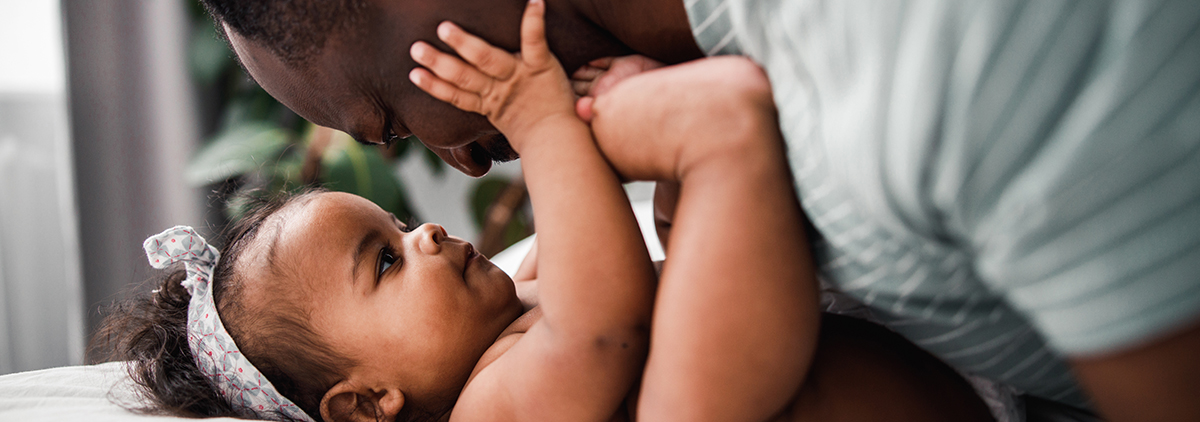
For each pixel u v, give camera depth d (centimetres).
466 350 99
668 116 51
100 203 239
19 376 104
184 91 248
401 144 246
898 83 36
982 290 47
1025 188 34
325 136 220
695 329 48
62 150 241
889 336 68
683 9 55
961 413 65
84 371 108
